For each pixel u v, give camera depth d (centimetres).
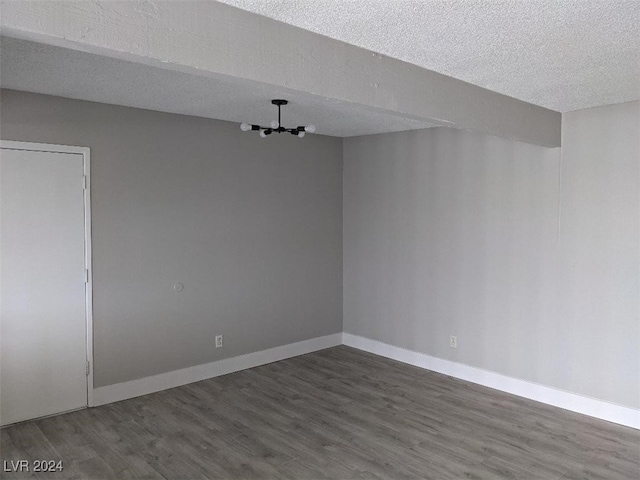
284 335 585
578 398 432
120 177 448
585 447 367
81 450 361
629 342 401
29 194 400
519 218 465
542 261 451
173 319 489
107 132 438
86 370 434
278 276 575
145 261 467
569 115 427
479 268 499
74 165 421
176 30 193
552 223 443
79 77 347
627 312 402
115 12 177
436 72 306
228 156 523
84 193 427
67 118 416
